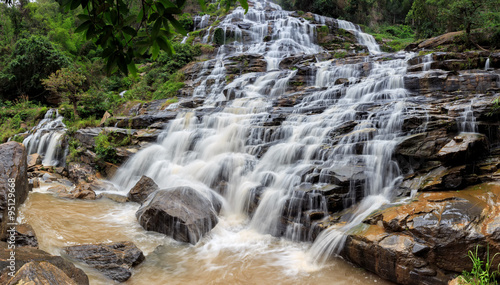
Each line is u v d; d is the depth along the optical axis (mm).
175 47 23453
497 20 15539
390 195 6406
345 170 6750
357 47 23938
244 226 7141
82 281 4199
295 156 8211
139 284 4879
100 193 9312
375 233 5121
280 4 40094
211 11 34062
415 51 17953
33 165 12164
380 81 11773
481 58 12164
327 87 13062
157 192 7359
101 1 2391
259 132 9680
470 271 4316
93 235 6332
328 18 29391
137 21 2482
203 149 10195
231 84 16797
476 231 4387
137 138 11703
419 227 4766
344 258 5484
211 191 8188
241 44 26344
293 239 6391
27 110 21109
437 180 5973
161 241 6336
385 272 4863
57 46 28094
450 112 7855
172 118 12711
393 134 7652
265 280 5074
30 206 7473
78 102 19922
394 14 34875
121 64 2453
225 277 5152
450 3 17438
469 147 6363
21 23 32250
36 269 3287
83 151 12086
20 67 24141
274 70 17562
